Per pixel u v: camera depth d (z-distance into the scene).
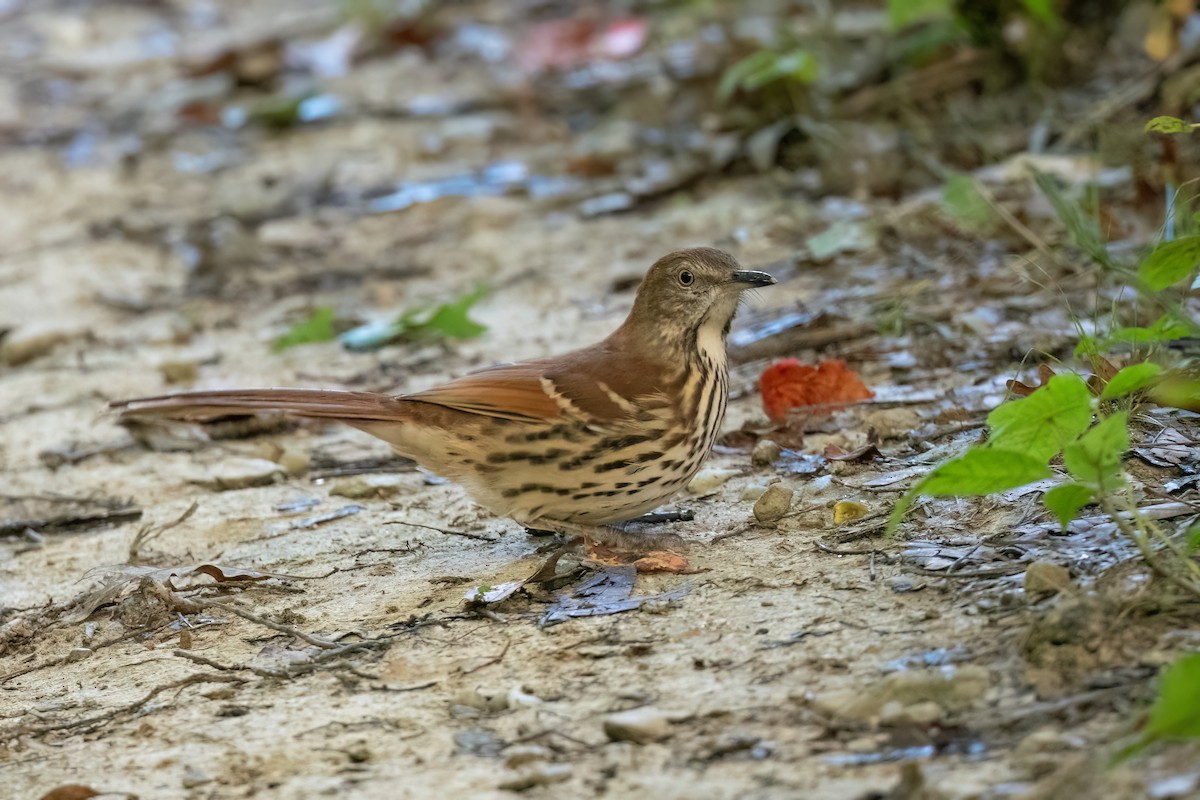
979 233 13.27
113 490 10.97
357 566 9.06
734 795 5.86
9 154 22.05
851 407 10.27
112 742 7.11
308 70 24.45
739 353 11.90
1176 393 8.77
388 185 18.78
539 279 14.85
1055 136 15.44
